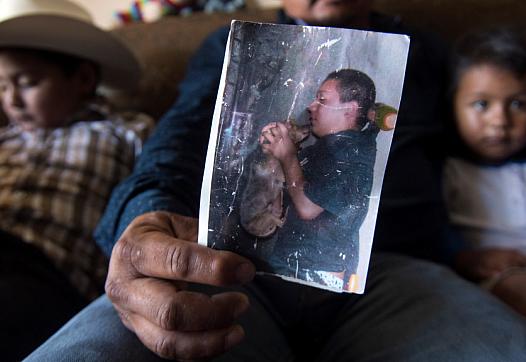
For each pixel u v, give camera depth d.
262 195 0.35
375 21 0.86
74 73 0.96
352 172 0.34
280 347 0.51
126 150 0.95
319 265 0.35
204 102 0.69
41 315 0.68
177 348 0.37
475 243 0.85
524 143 0.82
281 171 0.34
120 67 1.03
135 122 1.00
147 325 0.38
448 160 0.91
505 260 0.75
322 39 0.33
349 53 0.32
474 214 0.87
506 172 0.86
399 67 0.32
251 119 0.34
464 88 0.82
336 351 0.50
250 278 0.35
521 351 0.40
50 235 0.80
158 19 1.13
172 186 0.52
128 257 0.38
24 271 0.75
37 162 0.88
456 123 0.86
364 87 0.32
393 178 0.69
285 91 0.33
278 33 0.33
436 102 0.85
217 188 0.35
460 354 0.41
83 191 0.87
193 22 1.08
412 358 0.43
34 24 0.90
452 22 0.98
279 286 0.55
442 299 0.50
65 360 0.37
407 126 0.75
